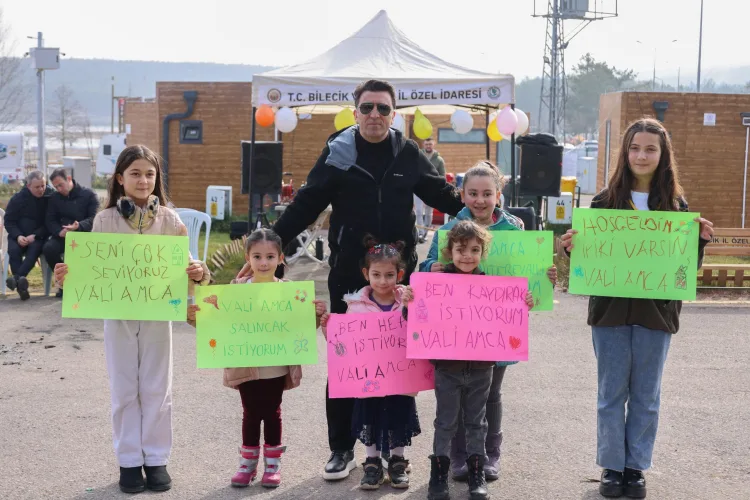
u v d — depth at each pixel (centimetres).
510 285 434
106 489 449
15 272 1015
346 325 443
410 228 469
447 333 429
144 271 436
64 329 859
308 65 1203
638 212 434
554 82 4141
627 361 434
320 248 1303
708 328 869
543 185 1483
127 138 2941
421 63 1214
